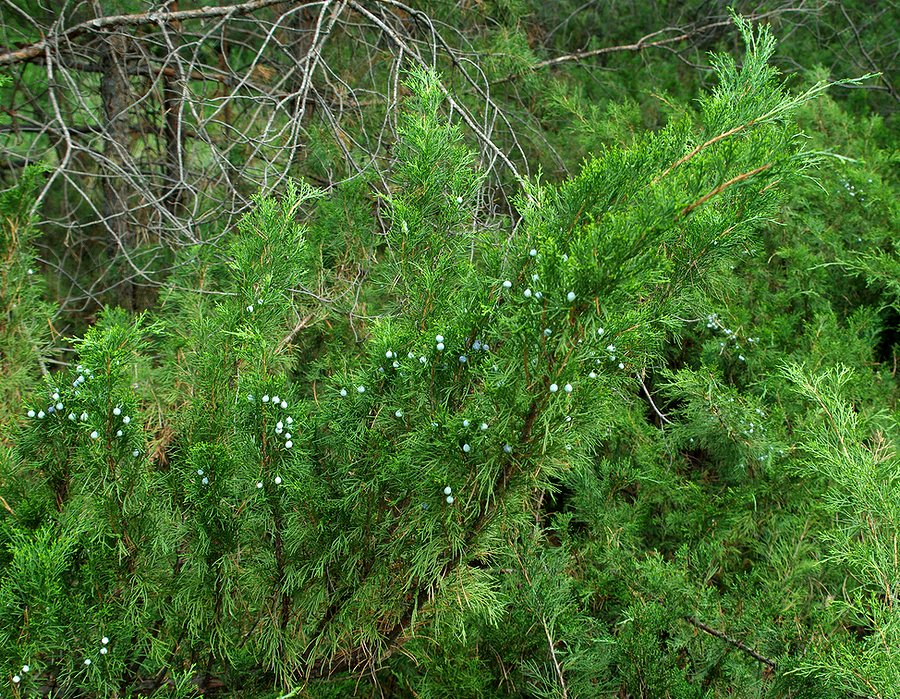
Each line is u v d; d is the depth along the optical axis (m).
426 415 1.63
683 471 3.00
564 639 2.13
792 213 3.62
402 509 1.67
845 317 3.75
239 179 3.93
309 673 1.84
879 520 2.02
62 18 3.47
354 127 4.00
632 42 6.05
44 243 4.88
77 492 1.72
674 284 1.72
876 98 5.74
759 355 3.16
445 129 1.89
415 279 1.83
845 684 1.76
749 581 2.31
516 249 1.59
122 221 4.23
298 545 1.68
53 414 1.67
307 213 3.21
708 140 1.65
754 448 2.62
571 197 1.54
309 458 1.69
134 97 4.36
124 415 1.61
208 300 2.71
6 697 1.44
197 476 1.60
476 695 2.03
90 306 4.49
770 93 1.64
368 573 1.70
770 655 2.08
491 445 1.47
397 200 1.87
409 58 3.98
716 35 5.81
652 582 2.18
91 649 1.56
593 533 2.53
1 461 1.82
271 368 1.96
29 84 4.39
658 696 1.95
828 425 2.42
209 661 1.83
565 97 4.69
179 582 1.72
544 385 1.40
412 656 2.05
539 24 5.81
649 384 3.36
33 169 2.32
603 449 2.87
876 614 1.83
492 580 1.98
